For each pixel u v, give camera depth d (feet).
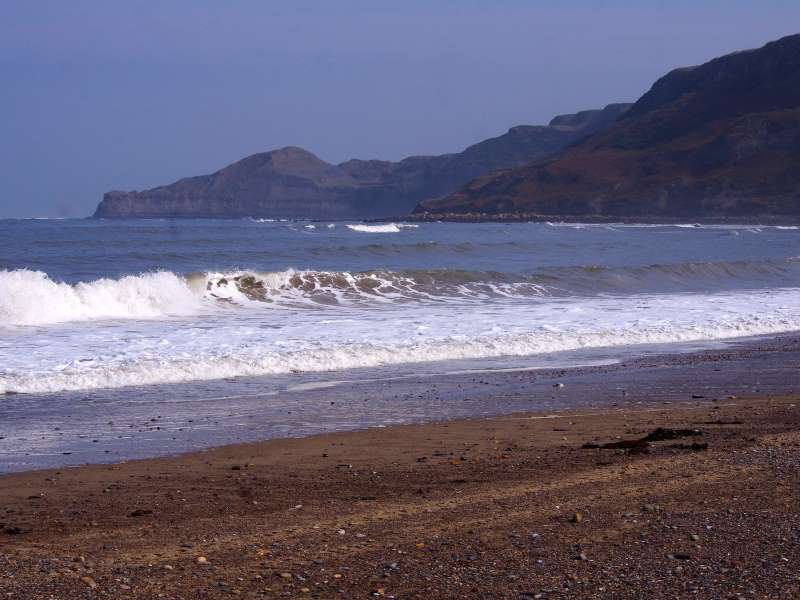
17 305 96.48
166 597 25.62
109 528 33.60
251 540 31.32
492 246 233.14
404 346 82.53
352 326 95.25
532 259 208.85
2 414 56.80
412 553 29.19
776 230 546.26
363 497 37.73
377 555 29.12
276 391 65.31
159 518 35.04
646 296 134.31
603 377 71.97
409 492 38.29
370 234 384.68
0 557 29.68
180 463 44.88
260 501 37.52
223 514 35.47
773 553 27.96
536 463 43.34
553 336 90.07
